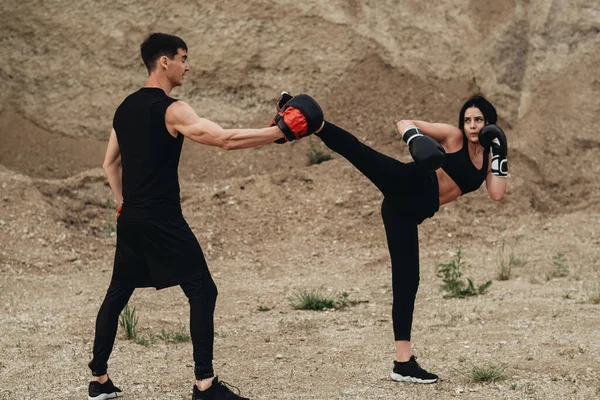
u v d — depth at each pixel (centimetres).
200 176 1260
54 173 1286
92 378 520
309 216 1068
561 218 1108
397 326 528
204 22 1352
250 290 841
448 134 522
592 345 599
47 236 980
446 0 1363
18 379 548
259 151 1280
